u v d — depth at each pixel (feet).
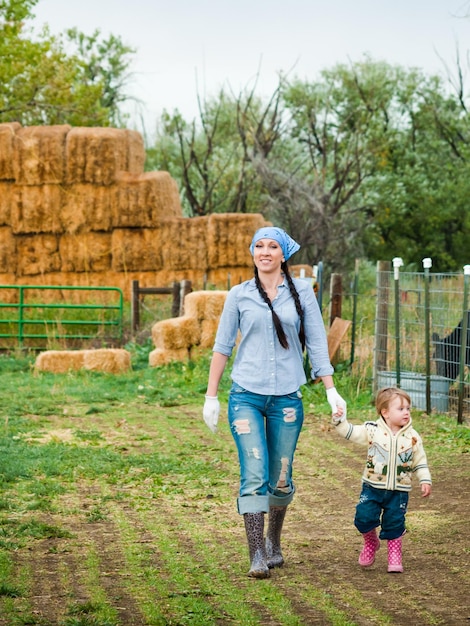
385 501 20.42
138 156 96.07
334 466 34.12
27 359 72.74
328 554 22.16
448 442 37.76
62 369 65.77
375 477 20.34
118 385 59.06
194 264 91.35
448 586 19.19
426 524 24.98
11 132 91.04
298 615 17.26
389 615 17.22
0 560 21.25
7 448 36.24
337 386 50.93
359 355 54.13
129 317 85.56
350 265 126.72
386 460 20.27
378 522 20.48
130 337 79.30
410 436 20.40
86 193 90.74
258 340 20.79
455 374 44.01
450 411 43.96
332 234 121.08
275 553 21.06
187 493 29.73
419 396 45.19
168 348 66.49
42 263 90.74
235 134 147.54
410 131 175.42
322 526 25.30
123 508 27.61
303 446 38.22
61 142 91.04
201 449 37.58
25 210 90.68
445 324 44.75
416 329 46.93
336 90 162.20
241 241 91.35
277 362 20.71
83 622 16.47
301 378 21.01
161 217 91.86
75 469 33.01
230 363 62.75
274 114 127.54
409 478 20.38
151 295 90.58
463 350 41.37
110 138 90.99
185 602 17.99
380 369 48.19
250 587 19.17
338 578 19.98
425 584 19.39
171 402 51.62
